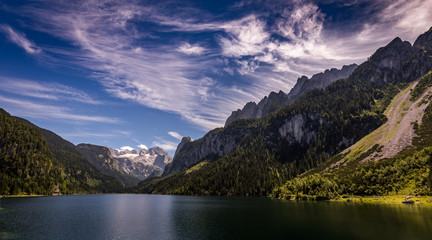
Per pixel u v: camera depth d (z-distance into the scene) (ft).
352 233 208.23
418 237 185.37
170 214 387.14
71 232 244.63
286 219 295.89
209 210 433.07
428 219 248.93
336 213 321.93
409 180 443.32
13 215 359.46
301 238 202.18
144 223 299.79
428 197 380.58
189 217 347.77
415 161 465.47
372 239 186.19
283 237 207.72
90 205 563.89
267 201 594.24
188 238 217.36
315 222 266.77
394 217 268.62
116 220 324.19
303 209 383.86
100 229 260.42
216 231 243.19
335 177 584.81
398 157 550.36
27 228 262.26
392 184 457.68
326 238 198.08
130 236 228.02
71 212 411.95
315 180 574.97
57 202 640.17
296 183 635.25
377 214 294.05
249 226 263.08
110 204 603.26
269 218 310.45
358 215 295.69
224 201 643.45
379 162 556.51
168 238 218.59
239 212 386.52
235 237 215.51
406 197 402.72
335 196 521.65
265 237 210.59
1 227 266.36
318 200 536.83
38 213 387.55
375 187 477.36
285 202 536.83
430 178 395.55
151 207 512.63
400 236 190.49
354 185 515.09
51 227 269.03
